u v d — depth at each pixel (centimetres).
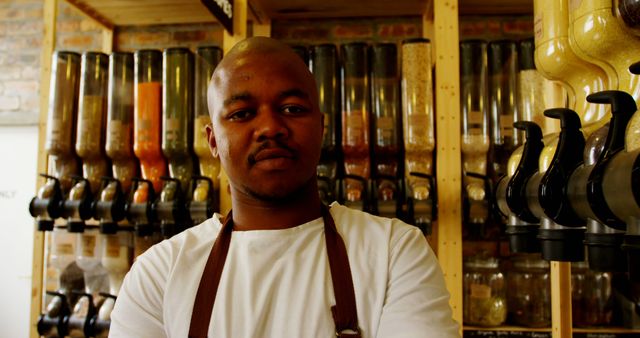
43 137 184
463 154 174
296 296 82
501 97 175
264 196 84
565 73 112
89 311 175
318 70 179
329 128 175
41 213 171
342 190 167
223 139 84
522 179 107
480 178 164
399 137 177
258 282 83
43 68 186
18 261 254
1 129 259
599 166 77
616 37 90
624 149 74
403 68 173
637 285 167
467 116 173
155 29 236
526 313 175
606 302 176
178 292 84
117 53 186
